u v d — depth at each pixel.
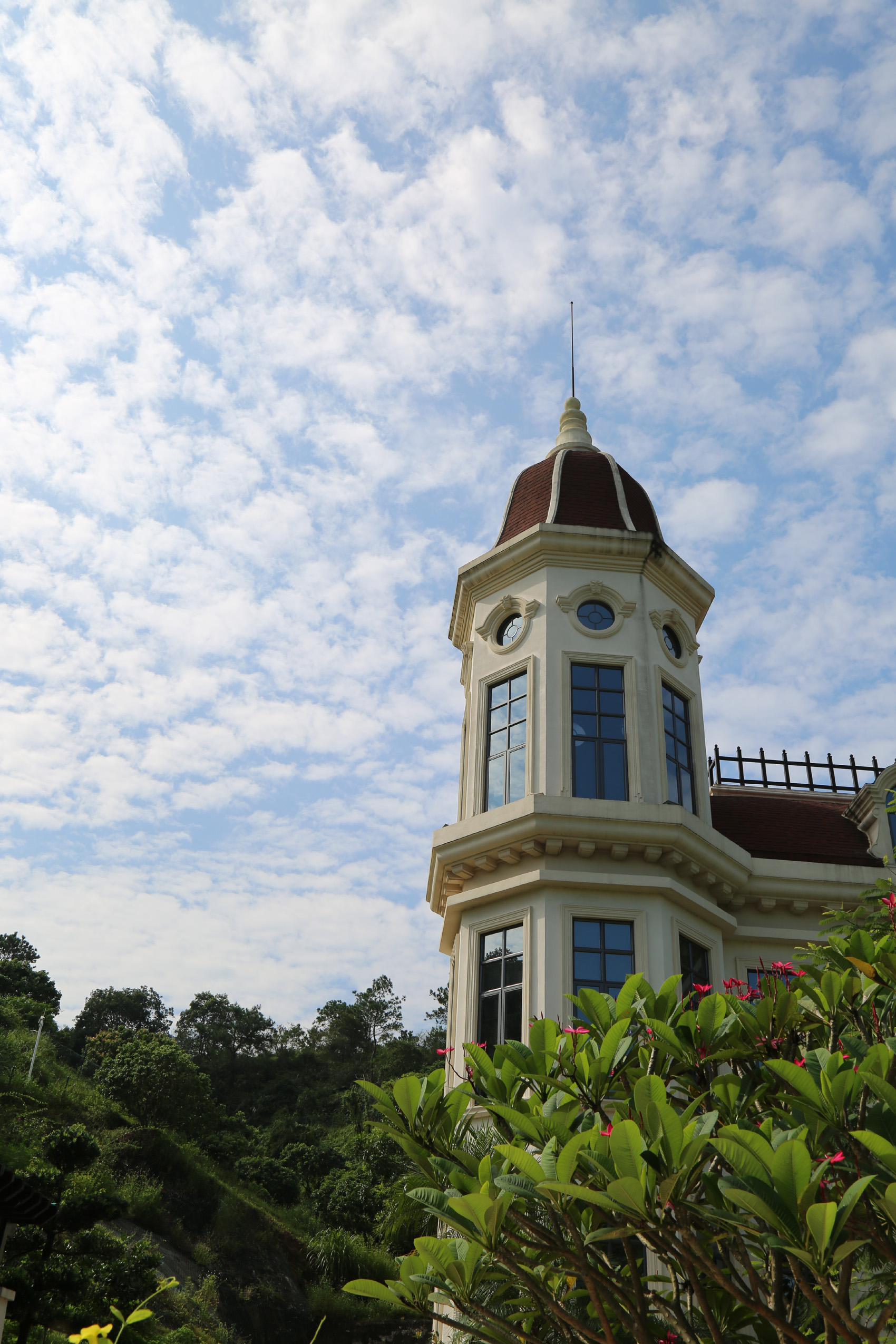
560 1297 7.01
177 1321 28.73
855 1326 5.00
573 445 23.11
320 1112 85.00
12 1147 30.52
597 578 19.66
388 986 113.94
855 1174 6.22
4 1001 53.09
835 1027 7.95
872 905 13.63
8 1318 19.64
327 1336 36.12
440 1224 12.01
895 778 20.38
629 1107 7.06
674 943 16.55
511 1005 16.27
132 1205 34.12
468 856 17.58
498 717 19.14
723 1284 5.76
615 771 18.05
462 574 20.80
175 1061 45.72
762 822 20.97
